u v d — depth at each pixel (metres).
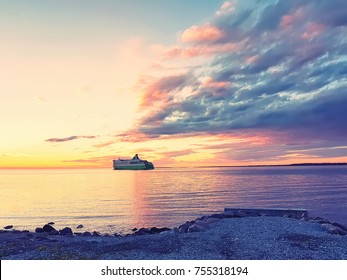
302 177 186.38
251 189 99.88
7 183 166.38
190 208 56.91
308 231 18.75
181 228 21.80
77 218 46.59
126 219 45.31
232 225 21.02
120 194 88.06
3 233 22.66
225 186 115.31
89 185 139.00
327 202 65.44
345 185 115.50
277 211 26.73
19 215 49.97
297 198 72.75
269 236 17.58
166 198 75.19
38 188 120.25
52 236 22.16
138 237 19.25
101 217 47.41
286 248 15.20
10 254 15.41
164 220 44.19
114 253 15.24
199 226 20.38
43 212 53.16
